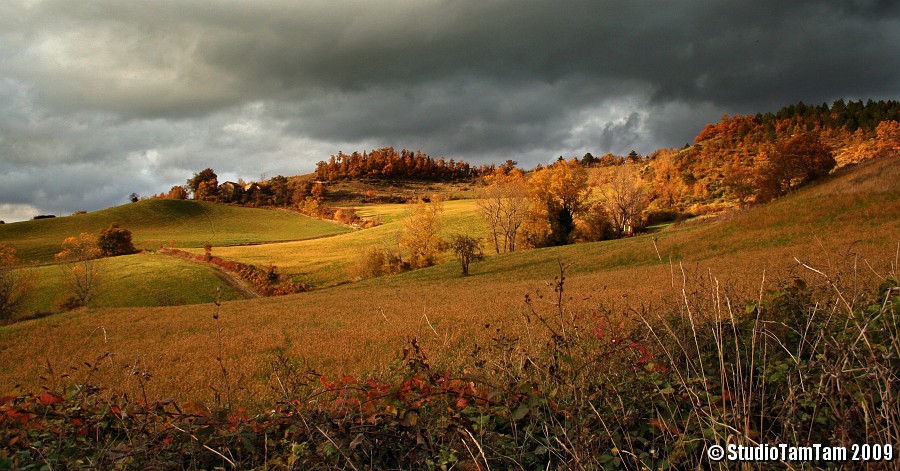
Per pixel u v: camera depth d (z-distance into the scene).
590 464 3.05
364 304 36.84
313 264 82.38
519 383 3.91
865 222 39.75
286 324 29.89
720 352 3.54
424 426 3.39
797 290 4.71
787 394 3.46
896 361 3.34
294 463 3.24
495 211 86.19
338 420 3.52
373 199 190.25
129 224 128.50
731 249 42.53
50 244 103.56
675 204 105.25
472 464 3.14
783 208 48.50
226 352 21.38
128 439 3.56
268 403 6.67
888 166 54.31
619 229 82.75
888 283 3.76
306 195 178.75
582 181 80.69
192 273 73.88
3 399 3.70
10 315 58.75
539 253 64.31
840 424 2.85
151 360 20.45
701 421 3.35
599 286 28.48
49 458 3.37
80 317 37.62
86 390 4.07
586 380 3.86
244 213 150.62
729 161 164.88
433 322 22.30
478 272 58.66
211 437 3.46
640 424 3.62
